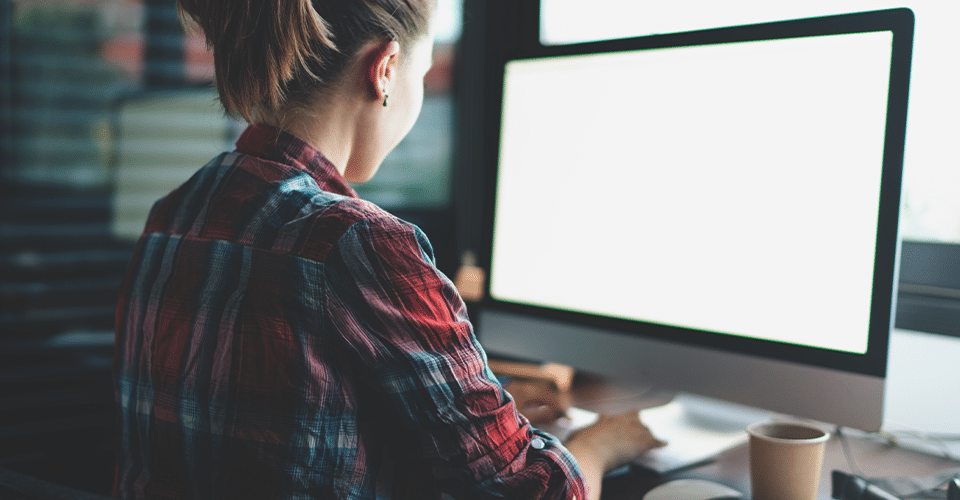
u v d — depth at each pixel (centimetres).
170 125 151
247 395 53
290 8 56
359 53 61
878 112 77
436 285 57
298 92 60
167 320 58
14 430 135
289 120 61
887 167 76
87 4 143
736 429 96
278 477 52
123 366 62
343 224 53
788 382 83
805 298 83
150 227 64
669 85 94
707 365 90
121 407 62
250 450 53
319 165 61
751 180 87
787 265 84
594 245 102
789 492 68
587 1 148
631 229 98
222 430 54
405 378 53
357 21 59
